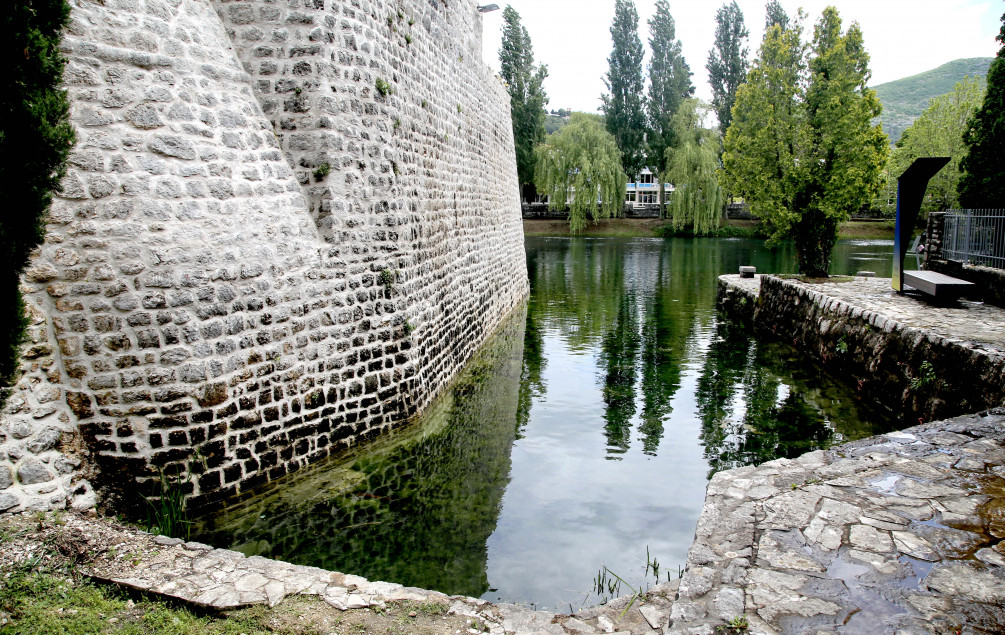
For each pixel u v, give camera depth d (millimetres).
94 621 3322
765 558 3396
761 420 8453
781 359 11609
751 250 34594
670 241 41375
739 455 7375
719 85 49906
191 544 4113
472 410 9000
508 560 5195
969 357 6617
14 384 4270
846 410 8648
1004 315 8828
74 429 4898
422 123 8758
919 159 10281
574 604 4555
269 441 5949
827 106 13969
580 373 11055
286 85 6395
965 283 9594
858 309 9633
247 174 5887
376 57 7230
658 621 3297
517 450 7629
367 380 7055
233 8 6332
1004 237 10250
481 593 4703
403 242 7750
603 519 5957
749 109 15469
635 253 33500
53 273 4812
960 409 6648
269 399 5941
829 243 14703
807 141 14266
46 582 3584
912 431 5273
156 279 5172
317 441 6445
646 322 15609
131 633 3230
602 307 17875
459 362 10719
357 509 5949
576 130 43844
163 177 5246
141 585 3594
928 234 13461
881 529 3662
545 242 41156
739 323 15336
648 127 48594
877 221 44438
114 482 5059
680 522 5906
